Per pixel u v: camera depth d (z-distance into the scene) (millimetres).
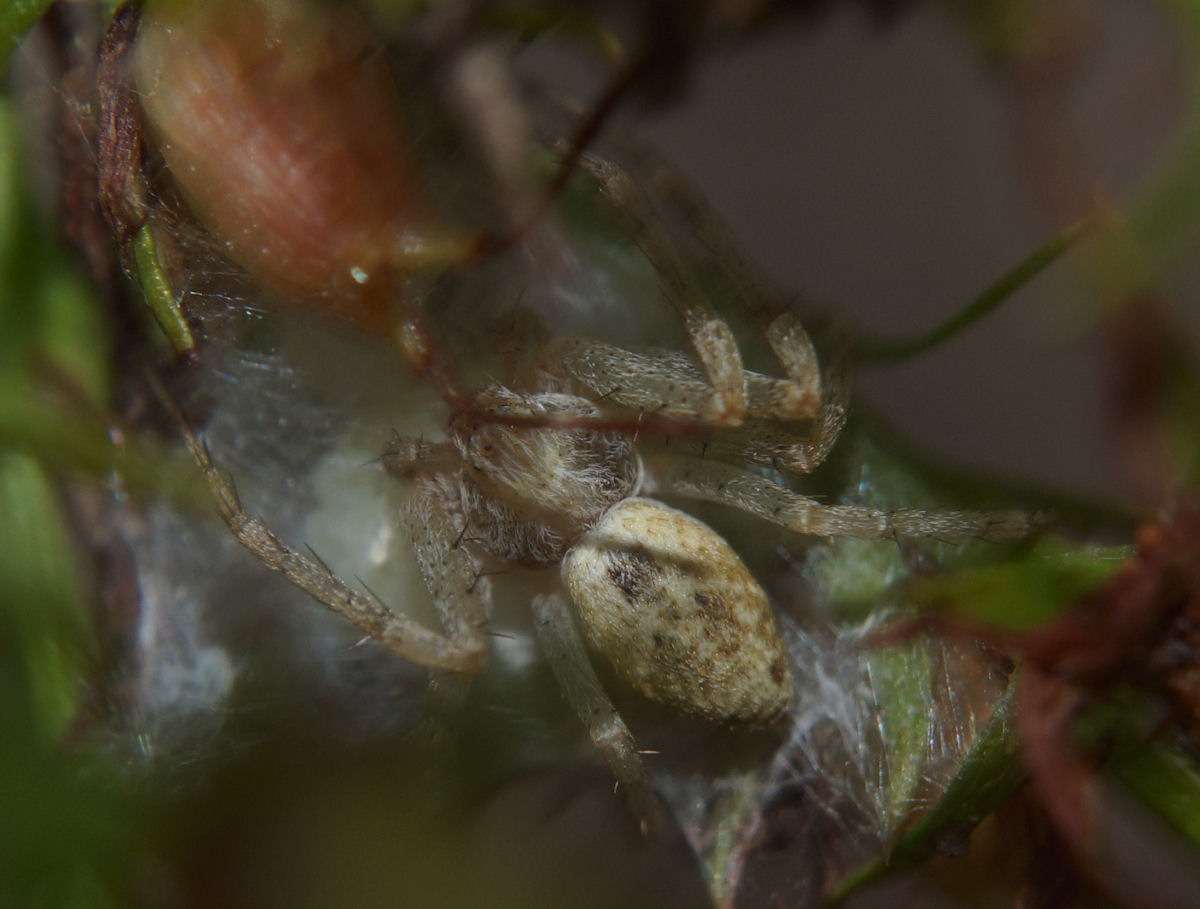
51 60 53
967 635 53
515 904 55
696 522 56
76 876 51
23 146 53
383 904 54
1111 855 54
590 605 55
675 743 56
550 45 55
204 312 53
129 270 52
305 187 51
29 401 52
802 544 56
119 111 52
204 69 51
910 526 54
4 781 51
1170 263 53
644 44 53
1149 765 52
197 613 55
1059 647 52
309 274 52
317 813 55
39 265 53
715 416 55
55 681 52
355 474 57
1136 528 53
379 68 52
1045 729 52
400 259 52
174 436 54
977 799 52
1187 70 53
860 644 54
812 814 56
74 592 53
